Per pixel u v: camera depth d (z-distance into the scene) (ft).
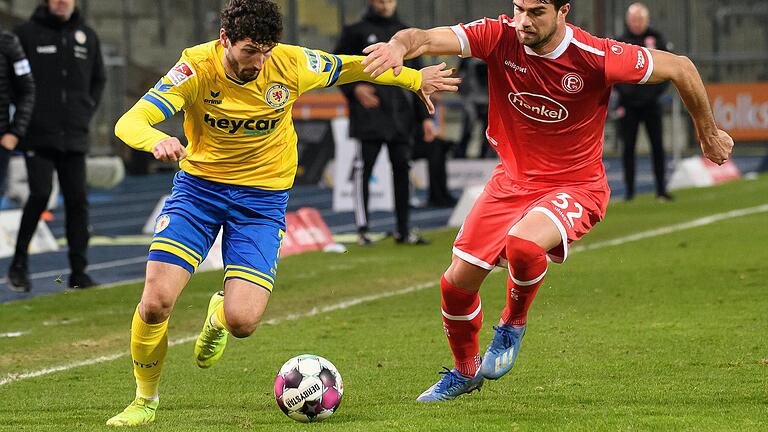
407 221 140.77
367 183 140.77
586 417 53.83
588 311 88.33
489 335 80.79
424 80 61.31
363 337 80.74
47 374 70.85
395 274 114.21
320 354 74.64
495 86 60.44
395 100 137.28
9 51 101.76
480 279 59.98
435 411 56.75
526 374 66.39
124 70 287.28
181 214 58.03
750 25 337.31
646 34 181.98
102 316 93.40
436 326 84.58
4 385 67.46
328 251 135.74
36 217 106.63
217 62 56.90
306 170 258.57
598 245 131.85
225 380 67.46
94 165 215.72
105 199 231.91
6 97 102.83
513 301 58.08
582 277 106.73
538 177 60.70
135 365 56.29
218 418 56.59
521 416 54.70
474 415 55.31
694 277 104.32
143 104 55.42
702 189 217.15
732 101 309.63
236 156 58.49
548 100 59.26
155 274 56.34
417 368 69.36
